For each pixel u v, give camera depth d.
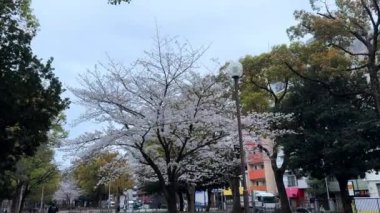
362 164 21.89
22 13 16.88
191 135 17.02
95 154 16.77
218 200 56.84
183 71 16.72
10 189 26.86
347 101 23.44
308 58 22.02
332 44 19.92
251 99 24.92
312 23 19.31
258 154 27.28
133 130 15.55
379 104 18.59
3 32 15.20
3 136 15.54
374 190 39.59
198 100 16.59
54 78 16.66
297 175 25.66
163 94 16.12
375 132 21.23
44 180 36.47
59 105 16.84
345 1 19.03
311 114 22.88
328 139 21.72
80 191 77.00
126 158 19.77
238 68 13.24
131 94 16.11
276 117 20.03
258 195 45.16
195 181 26.11
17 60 15.32
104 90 16.00
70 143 16.14
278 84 28.80
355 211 19.78
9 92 14.54
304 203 51.47
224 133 17.36
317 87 23.67
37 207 76.75
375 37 18.58
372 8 18.62
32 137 16.14
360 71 24.00
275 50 24.28
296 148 23.36
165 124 15.70
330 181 45.34
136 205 65.12
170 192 16.69
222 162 20.75
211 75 17.31
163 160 18.75
